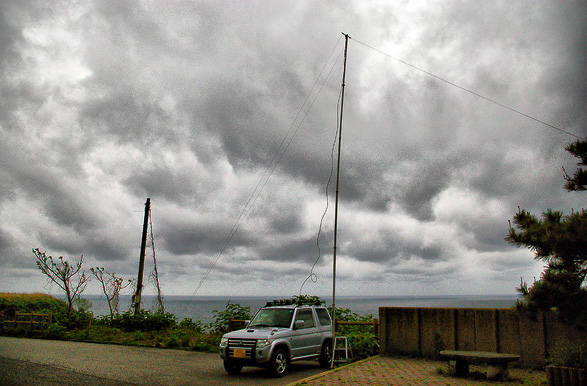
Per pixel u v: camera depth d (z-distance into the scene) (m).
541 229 8.37
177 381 10.65
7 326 25.84
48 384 9.62
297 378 11.37
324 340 13.52
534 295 8.38
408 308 13.98
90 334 22.84
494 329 12.61
